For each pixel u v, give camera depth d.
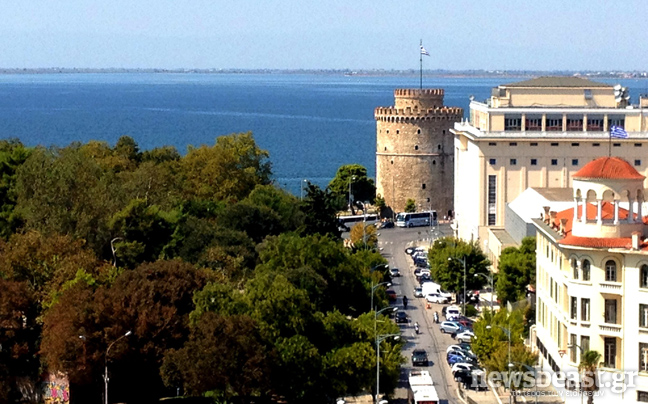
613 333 145.12
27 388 155.75
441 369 167.50
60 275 171.62
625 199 152.62
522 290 196.75
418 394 142.12
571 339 148.50
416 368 168.50
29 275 176.75
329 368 147.00
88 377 149.62
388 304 198.88
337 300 187.25
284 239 197.75
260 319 149.38
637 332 143.75
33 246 180.62
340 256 191.88
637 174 148.00
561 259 154.25
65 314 149.75
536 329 175.38
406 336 189.25
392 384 150.75
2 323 158.12
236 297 153.75
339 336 154.62
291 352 146.12
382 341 155.00
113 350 148.25
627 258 143.75
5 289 160.62
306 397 149.12
